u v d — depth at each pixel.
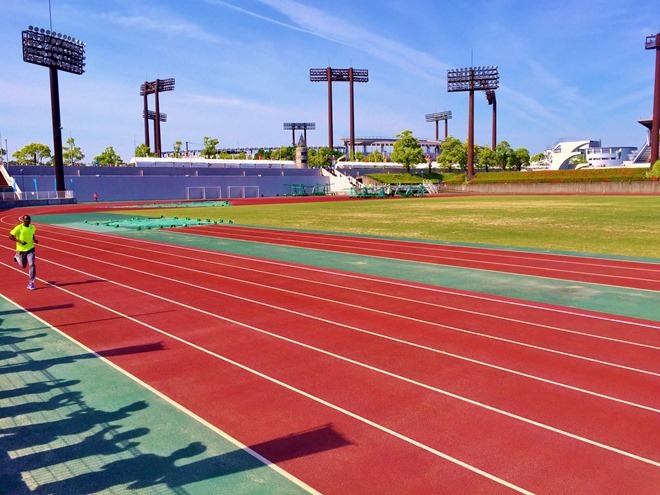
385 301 12.30
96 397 6.99
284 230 29.52
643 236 24.30
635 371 7.79
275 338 9.52
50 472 5.20
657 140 81.69
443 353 8.63
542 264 17.30
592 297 12.57
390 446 5.66
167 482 5.01
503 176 95.94
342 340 9.37
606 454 5.47
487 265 17.23
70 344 9.28
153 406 6.71
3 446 5.70
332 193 96.62
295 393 7.10
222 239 25.34
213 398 6.95
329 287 13.93
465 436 5.87
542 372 7.77
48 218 40.81
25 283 14.73
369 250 21.05
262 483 4.98
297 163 107.88
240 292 13.38
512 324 10.30
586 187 81.38
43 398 6.96
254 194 91.00
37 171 69.50
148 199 78.44
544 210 41.91
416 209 47.06
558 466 5.24
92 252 21.05
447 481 4.99
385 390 7.17
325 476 5.10
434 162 141.12
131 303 12.27
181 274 15.98
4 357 8.59
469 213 40.47
